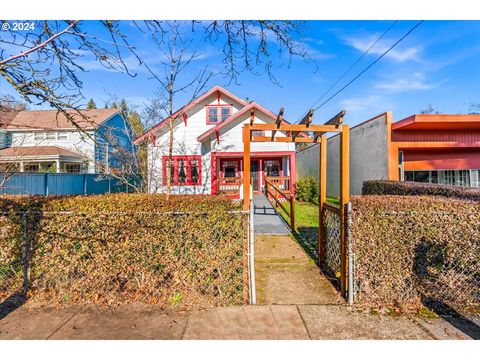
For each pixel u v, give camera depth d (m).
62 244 3.56
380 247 3.46
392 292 3.44
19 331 2.85
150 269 3.56
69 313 3.18
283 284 4.04
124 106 15.04
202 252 3.56
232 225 3.58
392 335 2.79
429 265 3.45
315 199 13.03
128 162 13.44
